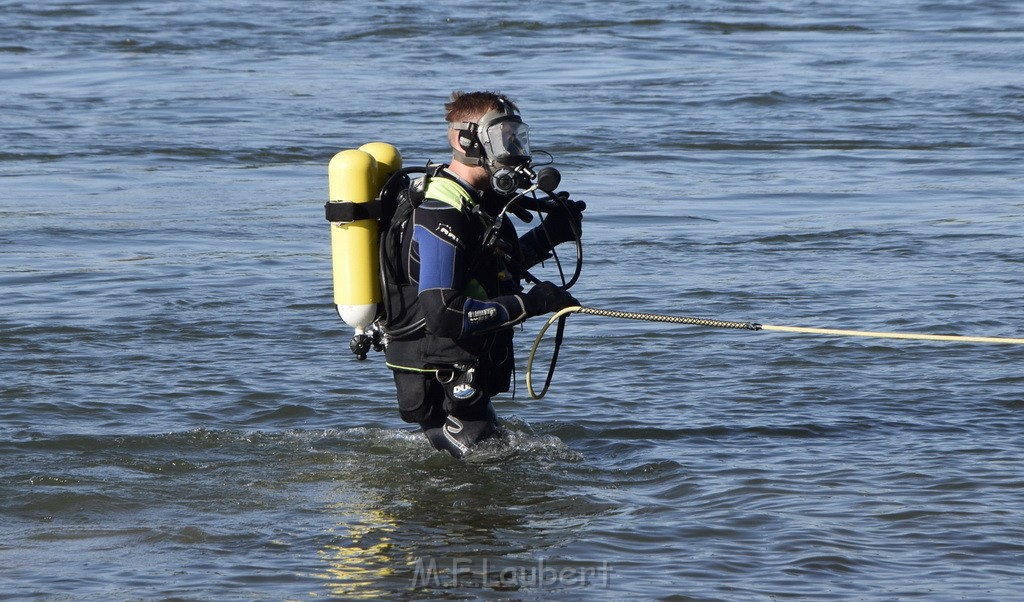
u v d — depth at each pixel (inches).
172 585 649.0
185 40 3735.2
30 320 1248.8
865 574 653.3
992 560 670.5
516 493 791.1
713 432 916.0
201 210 1868.8
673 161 2239.2
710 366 1095.6
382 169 796.0
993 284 1389.0
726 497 775.1
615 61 3403.1
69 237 1680.6
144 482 820.6
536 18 4148.6
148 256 1572.3
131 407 980.6
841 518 733.3
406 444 895.1
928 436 898.7
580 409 975.6
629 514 749.9
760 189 2007.9
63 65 3312.0
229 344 1176.8
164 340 1187.3
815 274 1453.0
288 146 2354.8
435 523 741.3
